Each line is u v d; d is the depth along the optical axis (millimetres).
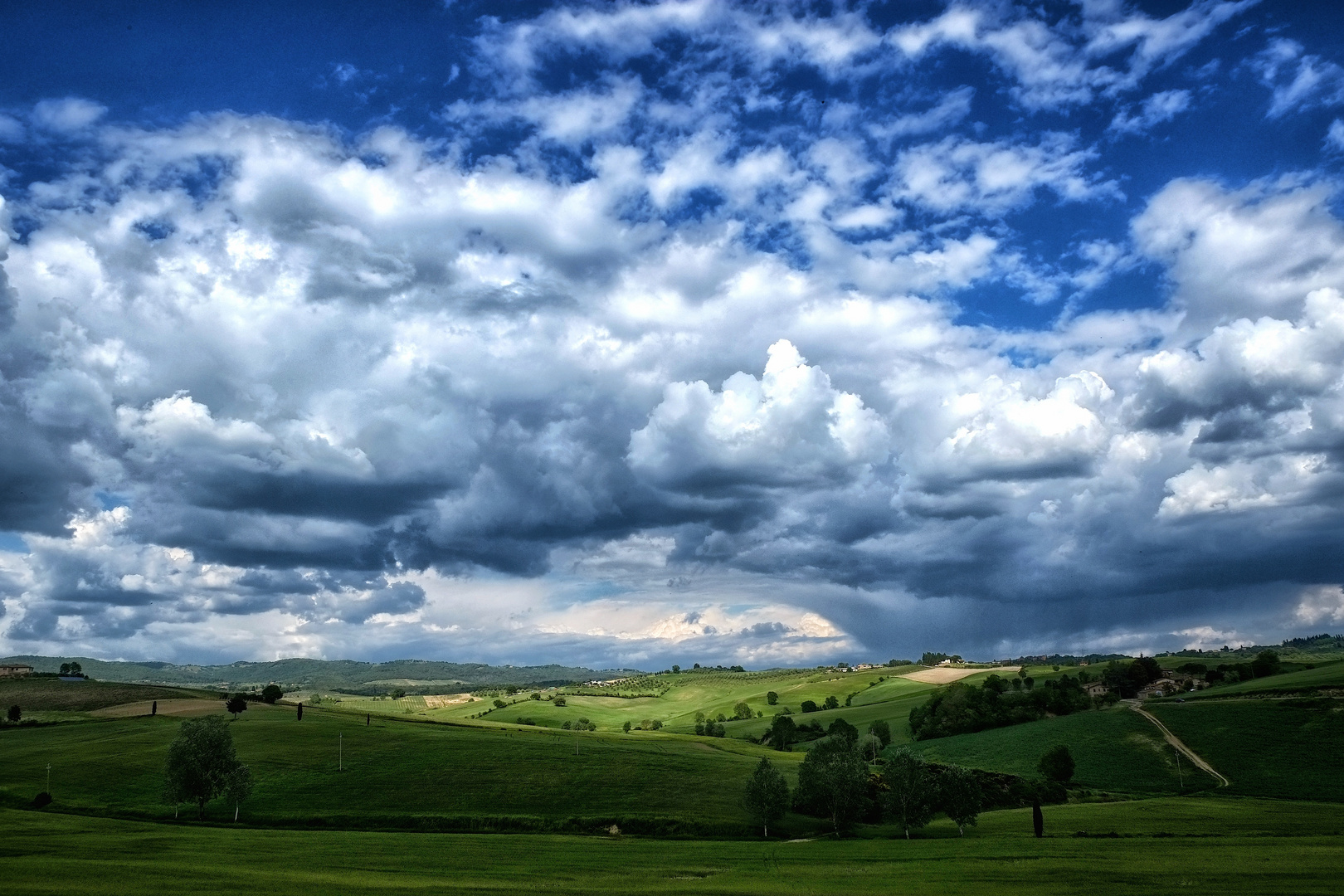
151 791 128500
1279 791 143500
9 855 74688
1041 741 187500
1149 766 162875
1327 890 60000
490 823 116500
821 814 129250
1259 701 188500
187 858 77125
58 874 62781
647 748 183250
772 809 119500
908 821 125188
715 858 89125
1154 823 114062
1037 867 75625
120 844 84812
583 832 115188
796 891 64000
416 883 65438
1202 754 164000
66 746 160500
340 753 156250
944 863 82688
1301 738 163250
